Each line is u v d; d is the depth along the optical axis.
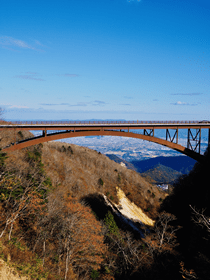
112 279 26.73
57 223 25.75
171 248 27.77
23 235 22.16
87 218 25.78
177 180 58.66
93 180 64.06
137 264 28.72
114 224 37.44
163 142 44.88
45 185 25.52
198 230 28.70
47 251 22.77
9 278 14.05
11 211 20.53
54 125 37.41
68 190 47.19
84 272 25.92
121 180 77.12
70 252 21.94
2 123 33.78
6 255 16.42
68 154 72.62
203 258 23.42
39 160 43.06
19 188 21.62
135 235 46.66
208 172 42.34
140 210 68.00
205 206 33.91
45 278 17.44
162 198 79.38
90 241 24.23
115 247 33.56
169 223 39.72
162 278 25.61
